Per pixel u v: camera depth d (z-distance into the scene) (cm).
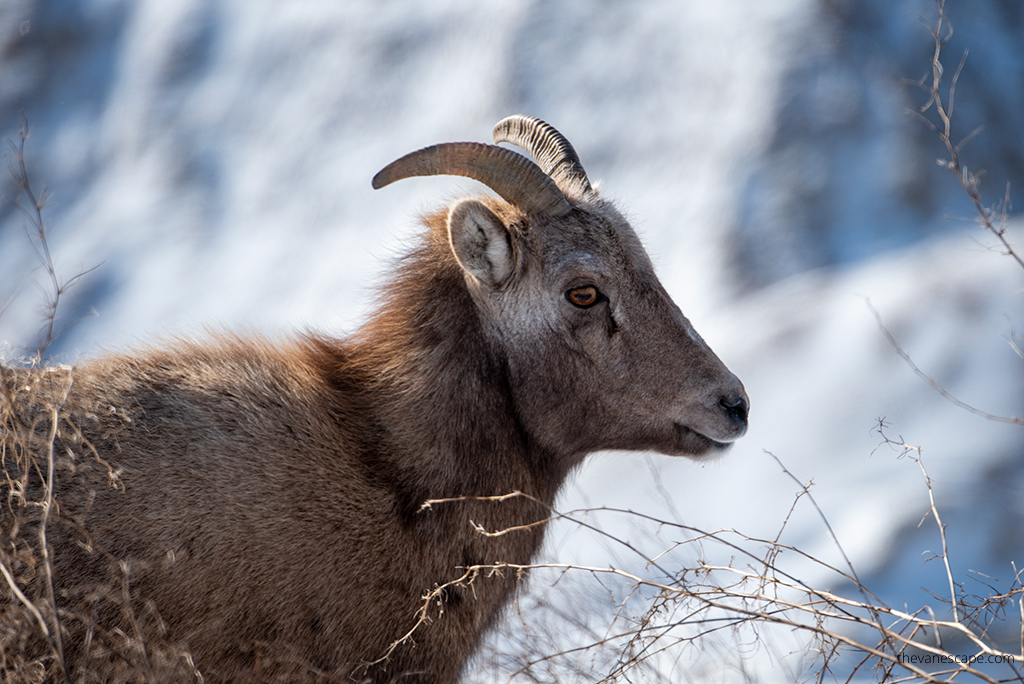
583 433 1931
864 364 8112
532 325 1873
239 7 18050
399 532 1720
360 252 13688
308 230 14625
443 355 1822
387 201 14488
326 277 13688
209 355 1786
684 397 1892
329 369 1866
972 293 8269
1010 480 6000
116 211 15600
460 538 1764
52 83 17412
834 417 7556
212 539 1579
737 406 1912
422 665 1728
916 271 9400
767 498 6756
